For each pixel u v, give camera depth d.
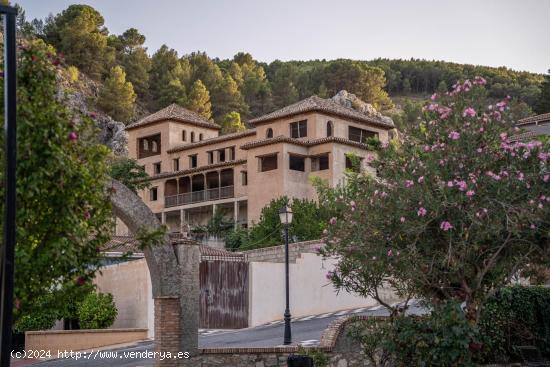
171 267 16.45
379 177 14.77
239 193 64.69
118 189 15.84
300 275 32.44
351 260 14.05
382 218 13.66
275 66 196.50
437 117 14.30
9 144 8.80
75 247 10.67
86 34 127.56
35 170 10.22
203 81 134.38
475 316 13.77
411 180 13.57
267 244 44.22
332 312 32.56
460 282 13.86
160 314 16.27
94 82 122.50
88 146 11.29
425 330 12.99
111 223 11.62
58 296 10.86
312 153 59.59
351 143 59.41
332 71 168.50
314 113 61.22
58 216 10.53
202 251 34.00
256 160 60.31
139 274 29.72
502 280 14.00
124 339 28.19
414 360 13.38
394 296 33.75
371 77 168.38
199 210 70.06
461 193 13.07
